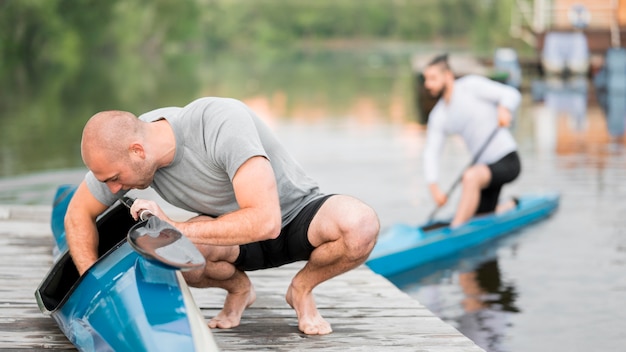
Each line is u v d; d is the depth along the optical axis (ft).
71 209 11.66
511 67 74.38
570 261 21.76
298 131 50.65
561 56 85.97
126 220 12.14
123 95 79.71
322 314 13.43
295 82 100.48
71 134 49.03
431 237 22.21
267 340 12.07
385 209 28.25
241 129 10.48
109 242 12.29
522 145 42.93
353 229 11.12
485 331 16.60
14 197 28.50
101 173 10.25
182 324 9.50
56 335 12.17
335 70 131.54
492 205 24.91
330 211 11.27
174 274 10.12
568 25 90.22
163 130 10.62
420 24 269.85
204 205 11.18
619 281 19.99
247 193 10.30
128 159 10.25
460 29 266.16
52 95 79.00
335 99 74.38
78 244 11.50
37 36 141.08
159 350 9.29
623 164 36.94
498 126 24.07
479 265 21.52
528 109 60.03
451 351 11.80
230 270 12.02
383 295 14.55
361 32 274.77
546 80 85.05
